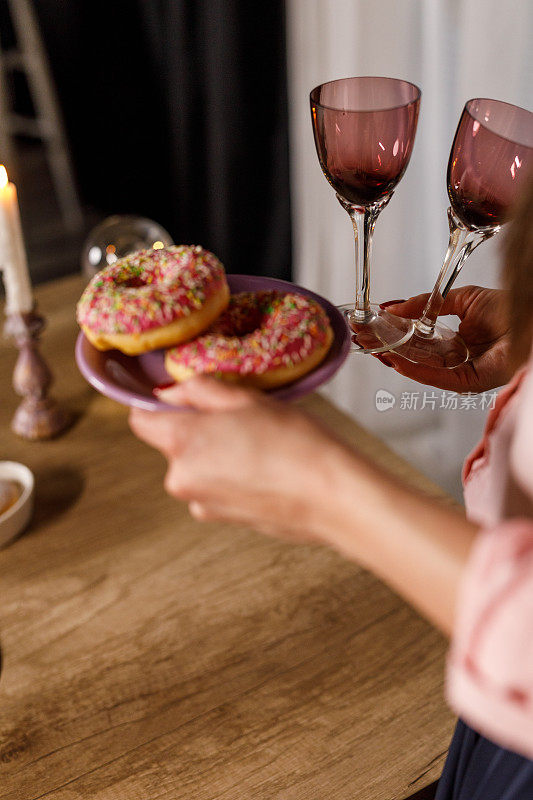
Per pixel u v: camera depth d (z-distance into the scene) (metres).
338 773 0.68
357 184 0.64
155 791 0.67
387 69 1.45
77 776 0.68
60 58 2.78
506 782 0.55
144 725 0.71
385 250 1.56
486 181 0.62
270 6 1.73
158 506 0.90
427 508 0.46
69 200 3.01
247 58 1.87
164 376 0.60
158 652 0.77
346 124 0.62
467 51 1.26
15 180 3.32
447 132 1.38
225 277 0.63
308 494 0.47
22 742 0.71
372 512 0.46
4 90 2.94
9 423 1.03
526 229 0.49
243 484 0.48
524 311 0.51
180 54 2.07
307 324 0.58
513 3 1.16
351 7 1.43
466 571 0.44
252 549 0.85
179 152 2.34
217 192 2.23
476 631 0.42
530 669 0.41
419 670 0.74
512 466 0.49
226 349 0.57
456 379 0.68
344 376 1.75
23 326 0.95
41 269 2.75
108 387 0.57
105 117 2.74
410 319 0.74
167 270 0.62
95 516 0.90
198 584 0.82
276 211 2.09
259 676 0.74
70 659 0.76
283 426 0.49
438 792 0.65
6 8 3.00
